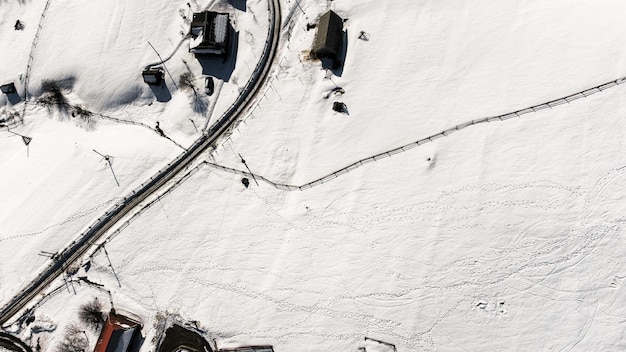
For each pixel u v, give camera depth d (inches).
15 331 1849.2
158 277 1844.2
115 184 2055.9
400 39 2050.9
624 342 1417.3
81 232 1975.9
